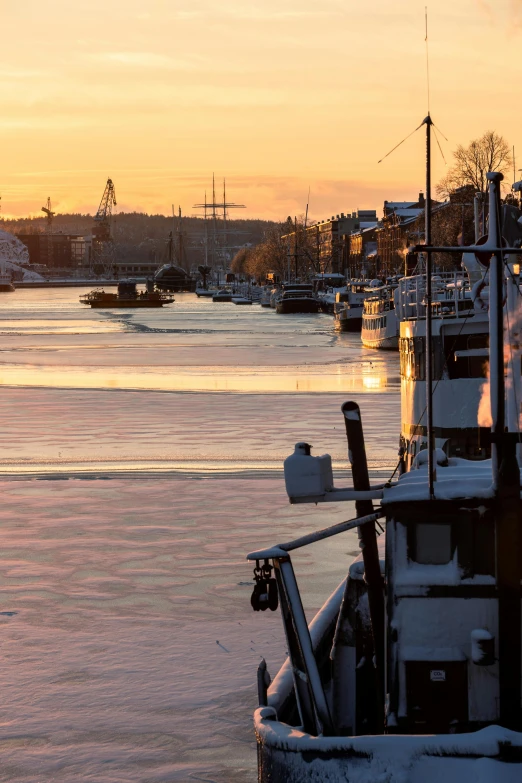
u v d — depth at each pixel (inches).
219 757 553.0
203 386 2977.4
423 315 1242.6
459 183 4753.9
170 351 4822.8
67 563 956.0
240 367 3809.1
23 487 1370.6
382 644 414.6
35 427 2050.9
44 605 823.7
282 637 741.3
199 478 1423.5
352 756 353.1
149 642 730.2
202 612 801.6
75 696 634.8
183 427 2021.4
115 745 568.7
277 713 426.6
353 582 465.1
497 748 347.9
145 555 982.4
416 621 373.1
